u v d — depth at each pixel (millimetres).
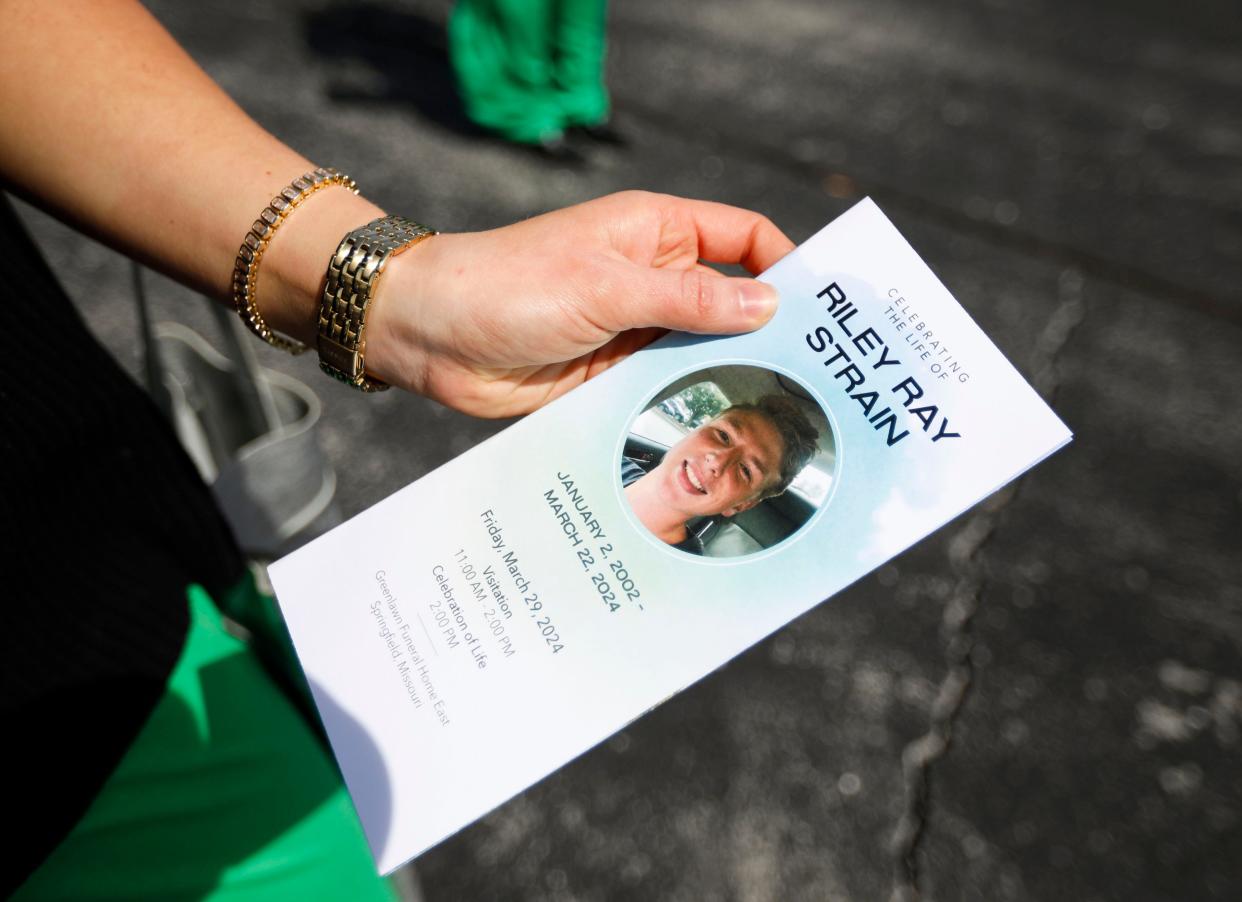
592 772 1812
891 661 2031
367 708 842
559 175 2920
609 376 892
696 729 1886
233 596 1152
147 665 938
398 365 960
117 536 939
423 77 3115
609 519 855
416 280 900
